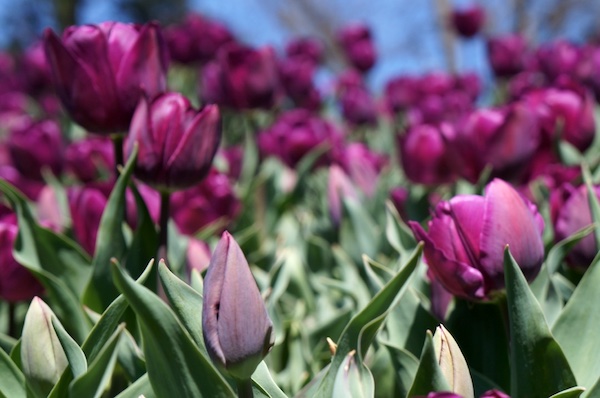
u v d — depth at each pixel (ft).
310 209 5.07
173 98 2.83
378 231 4.09
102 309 2.85
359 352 2.25
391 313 2.75
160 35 2.94
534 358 2.36
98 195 3.16
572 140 4.02
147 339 2.28
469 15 8.64
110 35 2.92
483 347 2.72
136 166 2.83
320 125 5.41
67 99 2.92
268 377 2.44
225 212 3.87
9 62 10.06
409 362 2.54
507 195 2.51
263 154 5.33
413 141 3.82
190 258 3.05
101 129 2.94
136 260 2.88
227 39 7.66
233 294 2.21
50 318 2.39
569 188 2.95
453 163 3.44
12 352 2.64
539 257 2.53
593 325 2.51
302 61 7.16
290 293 3.84
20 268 3.01
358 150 4.47
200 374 2.26
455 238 2.54
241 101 4.81
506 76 7.00
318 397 2.33
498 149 3.36
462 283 2.52
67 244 3.03
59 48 2.88
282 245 4.18
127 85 2.91
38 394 2.40
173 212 3.75
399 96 7.11
